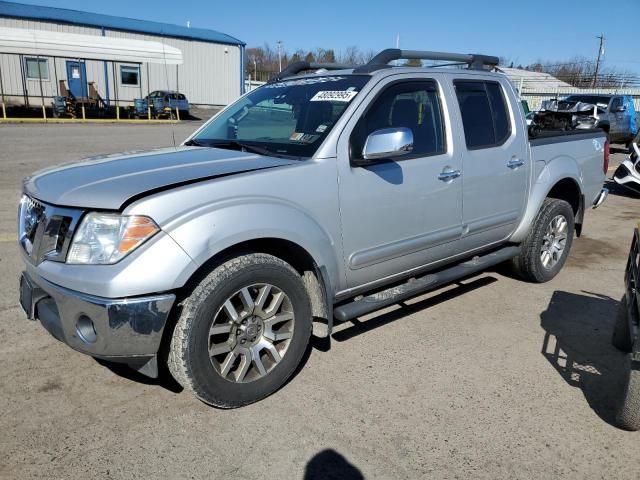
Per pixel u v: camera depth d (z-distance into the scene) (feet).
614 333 13.10
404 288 13.01
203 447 9.18
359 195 11.42
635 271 11.20
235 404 10.07
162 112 98.37
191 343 9.20
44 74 102.73
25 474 8.43
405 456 9.07
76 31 109.09
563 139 17.48
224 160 10.79
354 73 12.78
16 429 9.50
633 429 9.76
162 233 8.79
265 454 9.04
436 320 14.52
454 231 13.83
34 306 9.86
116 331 8.68
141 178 9.60
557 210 16.88
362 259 11.82
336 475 8.59
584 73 182.39
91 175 10.05
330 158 11.00
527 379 11.60
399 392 10.96
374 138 10.84
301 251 10.69
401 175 12.19
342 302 12.78
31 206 10.34
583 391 11.20
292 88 13.43
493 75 15.29
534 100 96.63
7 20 102.12
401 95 12.63
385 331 13.78
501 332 13.91
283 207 10.16
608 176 43.88
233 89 129.59
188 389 9.68
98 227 8.84
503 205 15.19
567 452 9.27
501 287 17.17
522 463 8.96
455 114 13.65
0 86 95.20
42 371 11.39
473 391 11.06
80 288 8.75
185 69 121.08
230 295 9.56
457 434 9.67
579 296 16.63
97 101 95.50
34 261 9.66
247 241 10.11
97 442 9.23
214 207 9.29
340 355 12.46
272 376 10.43
